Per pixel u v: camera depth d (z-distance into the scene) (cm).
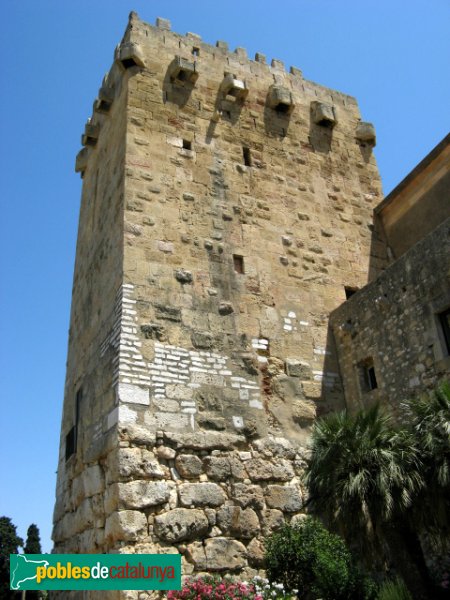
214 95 1759
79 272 1886
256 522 1215
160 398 1248
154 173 1531
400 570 987
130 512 1097
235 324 1442
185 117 1667
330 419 1119
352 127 2023
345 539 1048
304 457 1357
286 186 1747
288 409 1409
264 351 1452
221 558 1141
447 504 954
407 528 995
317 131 1927
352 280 1725
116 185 1562
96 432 1315
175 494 1158
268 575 1130
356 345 1493
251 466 1276
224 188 1623
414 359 1295
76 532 1354
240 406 1340
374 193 1936
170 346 1324
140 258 1397
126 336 1286
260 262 1573
